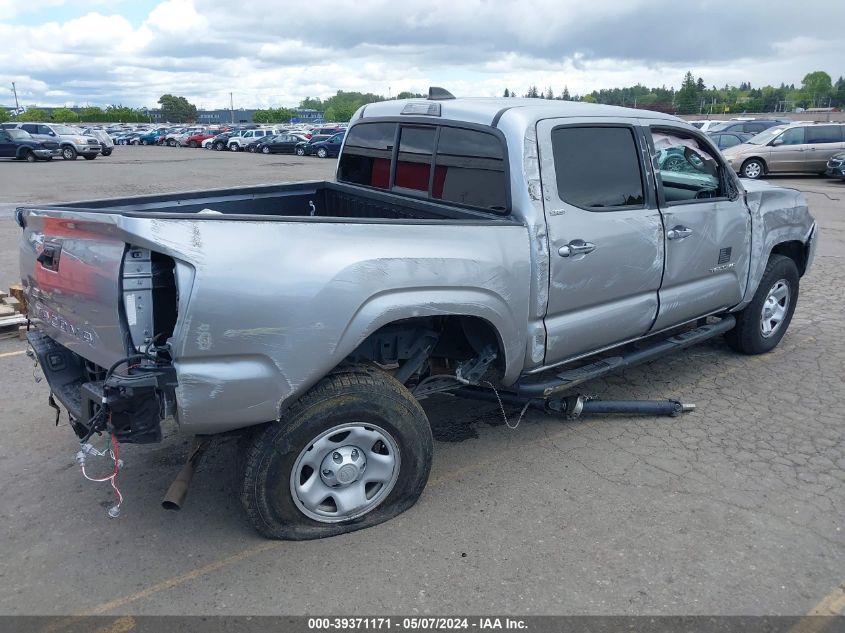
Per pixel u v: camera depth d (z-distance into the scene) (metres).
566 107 3.99
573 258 3.81
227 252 2.77
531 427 4.55
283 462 3.09
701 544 3.26
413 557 3.18
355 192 4.81
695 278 4.72
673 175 4.56
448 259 3.28
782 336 5.96
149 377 2.72
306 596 2.93
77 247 2.97
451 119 4.05
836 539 3.30
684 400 4.93
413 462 3.41
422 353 3.64
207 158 37.59
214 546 3.28
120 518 3.51
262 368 2.89
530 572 3.07
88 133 36.25
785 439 4.33
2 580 3.04
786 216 5.51
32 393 5.11
